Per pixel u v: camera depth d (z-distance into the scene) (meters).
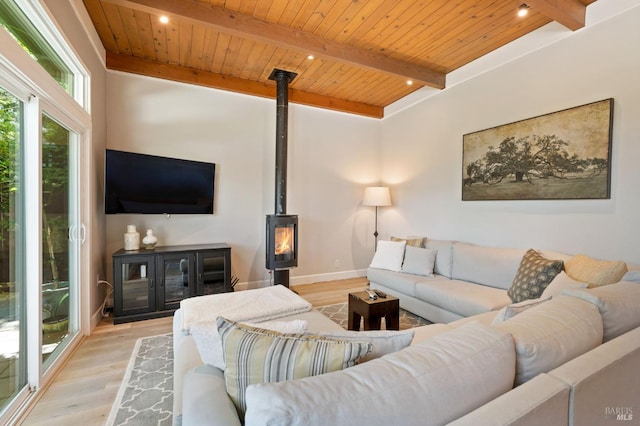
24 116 1.86
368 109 5.19
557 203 2.85
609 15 2.49
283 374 0.91
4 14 1.65
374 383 0.75
